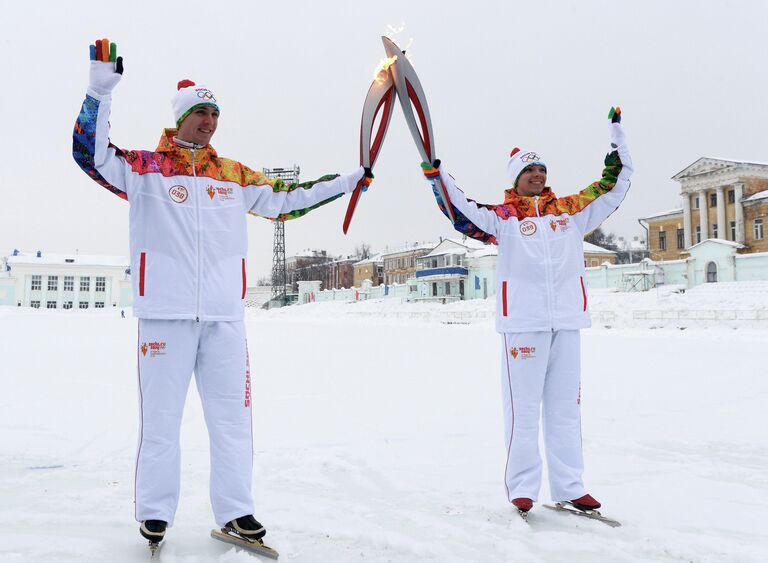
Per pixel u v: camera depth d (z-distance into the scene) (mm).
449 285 49312
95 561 2656
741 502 3504
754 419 5957
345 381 8820
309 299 65562
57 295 71625
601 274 38875
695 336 19922
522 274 3521
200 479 3936
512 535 3000
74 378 8750
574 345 3543
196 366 3078
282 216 3416
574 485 3375
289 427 5605
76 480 3877
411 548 2793
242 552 2703
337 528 3041
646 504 3479
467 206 3510
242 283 3145
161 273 2914
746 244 41062
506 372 3533
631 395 7480
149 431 2865
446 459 4477
